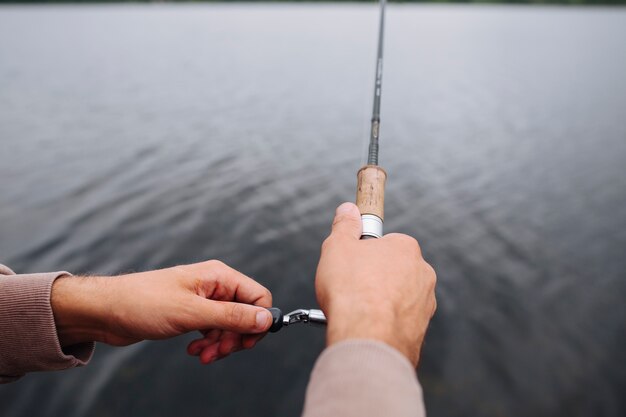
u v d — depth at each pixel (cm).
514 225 535
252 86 1420
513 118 1047
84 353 105
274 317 106
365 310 72
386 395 55
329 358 61
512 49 2245
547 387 302
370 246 87
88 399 272
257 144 823
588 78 1544
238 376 291
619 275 436
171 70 1750
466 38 2664
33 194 591
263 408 272
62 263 423
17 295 94
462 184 661
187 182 626
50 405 268
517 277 426
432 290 89
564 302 392
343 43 2428
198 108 1142
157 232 477
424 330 83
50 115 1078
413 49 2156
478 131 943
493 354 327
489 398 291
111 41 2706
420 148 827
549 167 738
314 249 443
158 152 777
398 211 565
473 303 383
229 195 578
